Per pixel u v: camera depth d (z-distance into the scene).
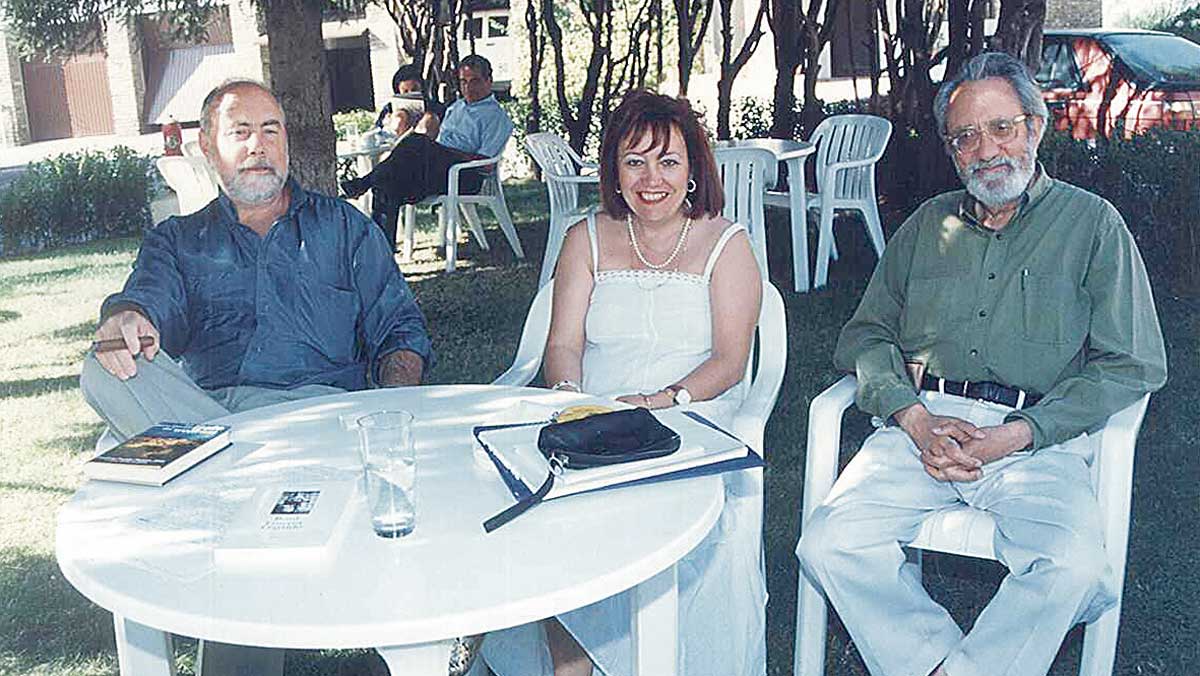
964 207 2.85
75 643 3.14
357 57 19.80
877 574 2.55
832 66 14.72
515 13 15.49
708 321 2.96
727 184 5.98
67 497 4.23
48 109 24.33
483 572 1.68
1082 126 9.56
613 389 2.96
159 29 8.85
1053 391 2.67
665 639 2.11
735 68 9.99
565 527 1.82
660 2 11.31
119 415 2.71
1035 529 2.45
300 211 3.18
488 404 2.52
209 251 3.12
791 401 4.95
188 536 1.83
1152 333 2.67
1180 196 6.40
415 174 8.03
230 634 1.56
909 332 2.93
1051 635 2.38
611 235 3.04
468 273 7.98
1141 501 3.82
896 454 2.80
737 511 2.61
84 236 11.49
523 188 12.64
